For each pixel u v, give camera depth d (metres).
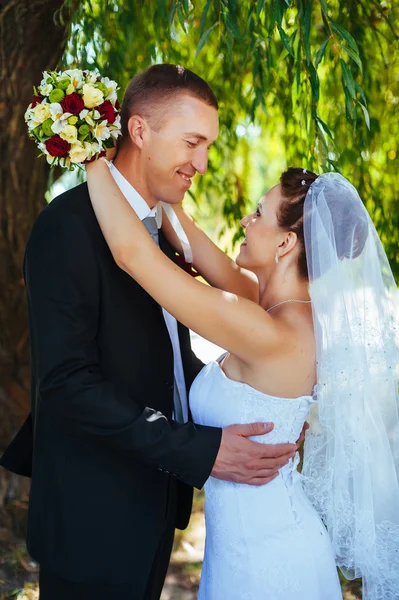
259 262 2.31
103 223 2.13
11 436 3.70
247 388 2.21
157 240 2.53
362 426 2.20
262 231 2.29
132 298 2.28
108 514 2.29
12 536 3.55
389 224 4.04
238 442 2.16
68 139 2.07
